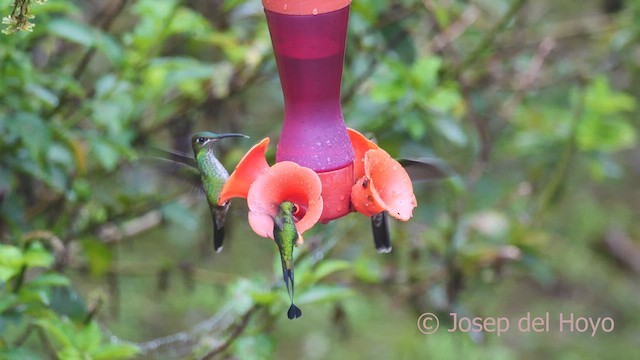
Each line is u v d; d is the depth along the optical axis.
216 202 6.24
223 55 11.55
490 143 11.16
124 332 14.35
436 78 9.45
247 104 11.52
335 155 5.49
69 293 7.73
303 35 5.40
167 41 9.90
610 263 18.11
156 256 15.05
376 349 15.70
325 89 5.52
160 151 6.90
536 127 11.34
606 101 10.68
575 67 12.23
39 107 8.64
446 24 9.58
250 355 7.69
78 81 8.91
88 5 10.73
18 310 7.02
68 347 6.92
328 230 9.35
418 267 10.63
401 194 5.24
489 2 10.73
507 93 12.09
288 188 5.01
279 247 4.87
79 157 8.55
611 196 19.11
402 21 9.59
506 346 16.27
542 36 12.66
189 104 10.14
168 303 15.13
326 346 15.93
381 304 16.67
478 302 16.52
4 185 7.90
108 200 9.12
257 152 5.19
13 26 4.84
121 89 8.62
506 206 11.37
